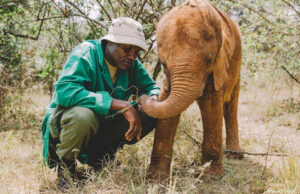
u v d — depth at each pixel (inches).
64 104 104.0
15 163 129.1
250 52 231.8
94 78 110.1
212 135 118.0
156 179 114.1
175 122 114.7
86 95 103.6
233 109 155.7
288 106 237.0
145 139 154.6
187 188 105.0
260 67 232.5
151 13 164.6
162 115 95.7
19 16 209.3
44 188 109.1
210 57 97.1
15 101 206.4
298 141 171.9
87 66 108.0
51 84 224.2
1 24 201.3
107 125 119.6
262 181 114.8
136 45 106.7
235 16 215.8
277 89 272.5
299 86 271.0
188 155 138.3
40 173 119.5
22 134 172.6
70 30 186.9
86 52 109.3
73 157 109.5
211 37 96.3
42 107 241.3
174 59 93.9
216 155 119.4
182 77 93.0
